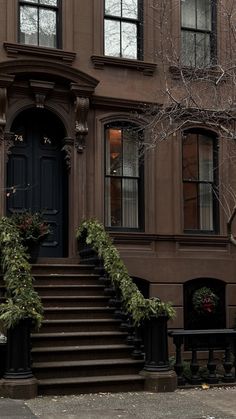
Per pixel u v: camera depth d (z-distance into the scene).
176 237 14.01
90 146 13.56
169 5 14.34
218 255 14.40
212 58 14.22
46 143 13.62
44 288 11.24
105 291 11.51
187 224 14.49
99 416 7.83
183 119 13.00
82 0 13.82
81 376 9.58
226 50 14.01
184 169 14.60
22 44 12.98
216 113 12.13
